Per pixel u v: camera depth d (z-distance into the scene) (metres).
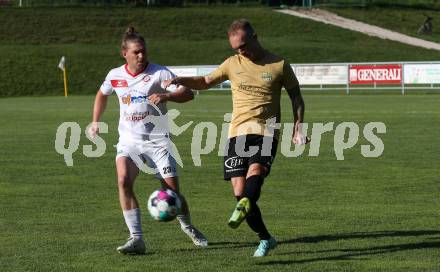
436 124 54.25
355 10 173.50
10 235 21.30
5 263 18.02
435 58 131.38
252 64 18.69
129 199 18.94
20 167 35.75
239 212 17.05
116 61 124.75
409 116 61.16
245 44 18.42
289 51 131.25
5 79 115.12
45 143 46.19
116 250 19.38
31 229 22.12
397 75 93.44
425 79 92.00
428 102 78.12
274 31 151.62
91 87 115.12
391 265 17.48
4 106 83.75
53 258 18.53
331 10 171.38
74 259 18.42
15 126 58.16
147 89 19.19
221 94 104.50
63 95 110.44
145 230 21.97
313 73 97.94
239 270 17.16
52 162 37.53
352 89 99.81
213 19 157.75
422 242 19.86
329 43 141.25
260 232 18.47
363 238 20.47
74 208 25.55
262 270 17.12
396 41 146.12
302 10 169.25
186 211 19.73
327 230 21.61
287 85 18.77
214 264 17.77
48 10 158.50
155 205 18.41
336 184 30.08
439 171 33.06
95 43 140.50
